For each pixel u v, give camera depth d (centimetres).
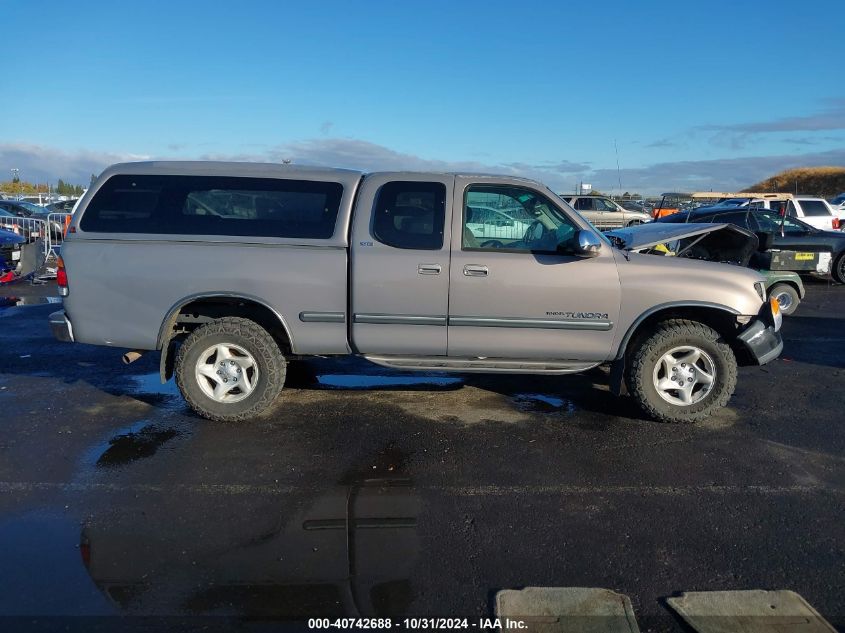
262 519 370
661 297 505
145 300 502
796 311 1102
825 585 312
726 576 319
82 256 503
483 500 396
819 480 427
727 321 529
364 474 431
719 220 1380
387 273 496
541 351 514
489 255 500
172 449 468
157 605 290
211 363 515
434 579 313
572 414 553
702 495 405
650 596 303
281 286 500
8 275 1240
